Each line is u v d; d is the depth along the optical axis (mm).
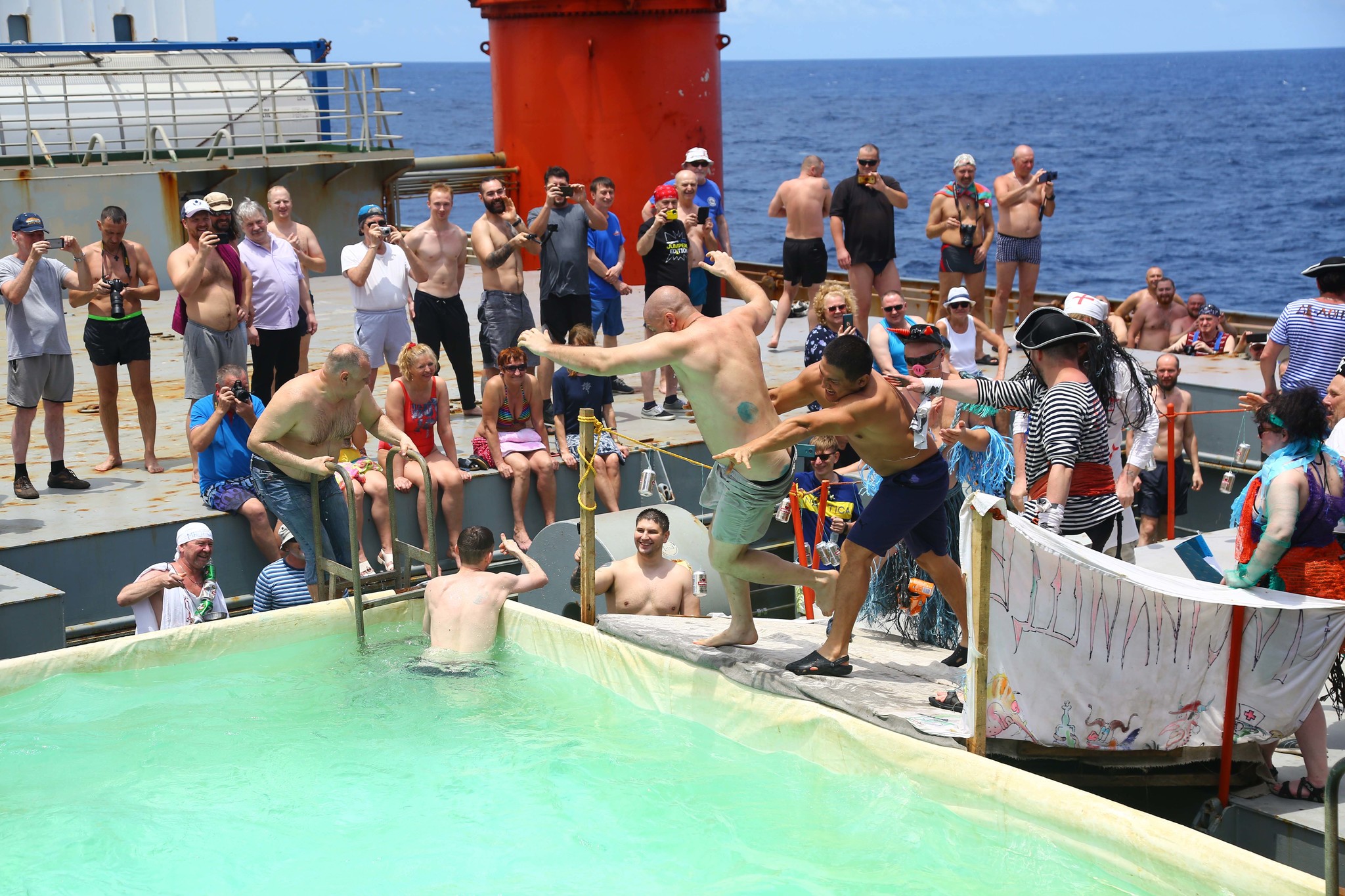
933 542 5379
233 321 8406
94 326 8477
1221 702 4863
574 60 17641
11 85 16594
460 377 10141
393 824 4867
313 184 17672
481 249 9656
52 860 4598
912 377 5375
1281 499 4672
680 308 5145
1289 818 4758
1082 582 4598
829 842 4652
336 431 7055
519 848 4676
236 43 18234
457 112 184000
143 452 9391
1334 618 4785
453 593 6785
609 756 5434
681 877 4445
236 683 6309
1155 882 4121
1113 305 13758
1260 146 92438
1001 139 106312
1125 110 143500
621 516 8047
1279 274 44438
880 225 11555
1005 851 4492
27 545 7211
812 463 8594
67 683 6219
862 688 5254
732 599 5711
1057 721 4707
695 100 17922
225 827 4855
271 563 7969
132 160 17047
